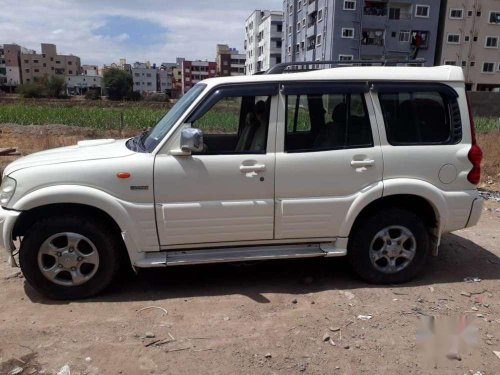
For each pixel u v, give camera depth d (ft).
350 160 13.15
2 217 12.00
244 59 402.52
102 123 77.92
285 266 15.62
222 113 13.05
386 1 159.94
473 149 13.78
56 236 12.32
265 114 12.92
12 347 10.46
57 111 99.55
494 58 173.78
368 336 11.10
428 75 13.57
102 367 9.75
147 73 465.88
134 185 12.23
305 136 13.17
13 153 40.40
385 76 13.41
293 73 13.20
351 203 13.29
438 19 168.55
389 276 14.05
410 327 11.55
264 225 13.07
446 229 13.99
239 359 10.08
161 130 13.25
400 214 13.67
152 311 12.28
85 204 12.18
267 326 11.50
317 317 11.98
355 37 160.35
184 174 12.38
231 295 13.33
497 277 14.92
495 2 168.76
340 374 9.61
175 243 12.77
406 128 13.58
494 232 19.97
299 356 10.22
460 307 12.70
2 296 13.11
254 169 12.65
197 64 421.59
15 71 425.69
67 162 12.34
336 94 13.15
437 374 9.66
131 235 12.39
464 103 13.80
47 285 12.58
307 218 13.17
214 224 12.76
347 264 15.60
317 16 174.81
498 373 9.70
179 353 10.28
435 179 13.66
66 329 11.27
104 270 12.72
